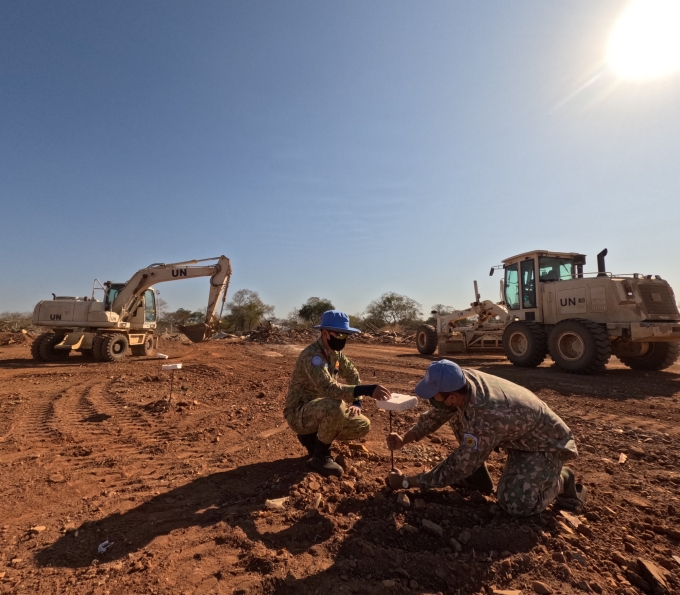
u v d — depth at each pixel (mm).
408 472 3705
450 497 3168
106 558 2473
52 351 14359
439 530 2639
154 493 3426
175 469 4000
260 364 12844
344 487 3281
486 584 2213
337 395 3391
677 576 2324
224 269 16297
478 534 2576
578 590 2172
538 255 10961
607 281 9305
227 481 3646
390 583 2162
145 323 16156
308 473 3541
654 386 7863
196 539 2637
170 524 2865
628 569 2365
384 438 4809
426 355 15164
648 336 8664
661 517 2967
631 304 9023
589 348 8969
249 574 2254
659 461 4043
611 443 4594
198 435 5102
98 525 2875
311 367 3541
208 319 16047
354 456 4102
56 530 2834
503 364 11484
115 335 14375
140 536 2709
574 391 7414
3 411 6539
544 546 2523
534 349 10289
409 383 8742
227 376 10031
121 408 6660
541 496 2779
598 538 2674
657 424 5340
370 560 2354
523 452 2920
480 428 2732
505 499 2809
